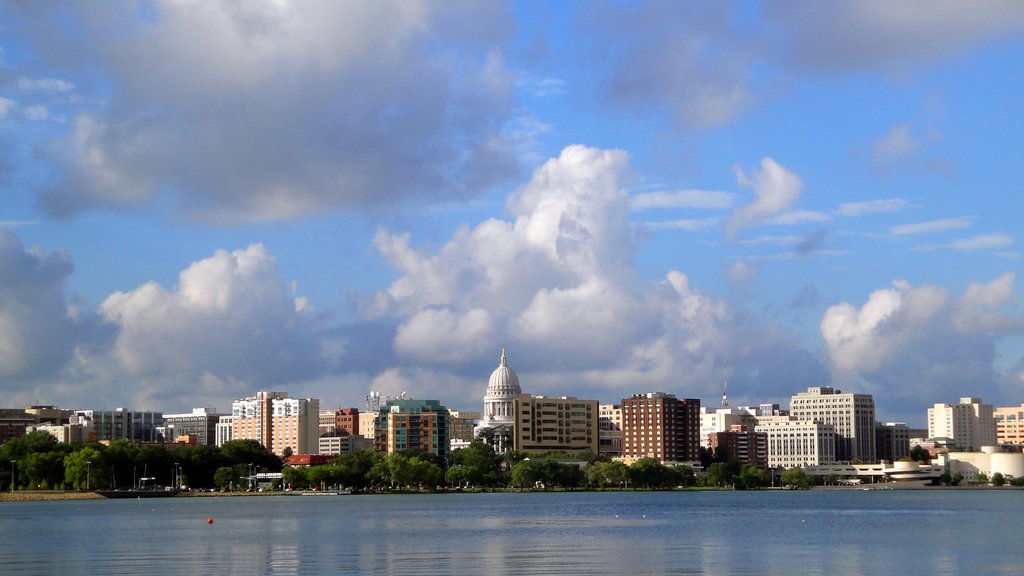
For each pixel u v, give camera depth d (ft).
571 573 520.83
